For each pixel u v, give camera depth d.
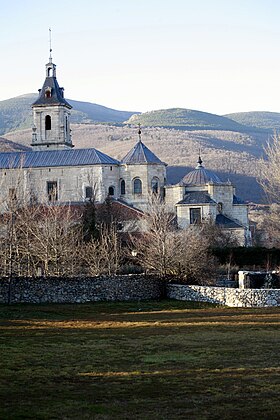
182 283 70.38
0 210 102.75
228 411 24.09
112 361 33.50
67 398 25.73
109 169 126.56
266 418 23.22
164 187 126.94
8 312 53.72
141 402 25.30
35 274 77.62
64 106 141.12
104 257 82.19
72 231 85.50
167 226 83.38
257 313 55.41
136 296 66.75
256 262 97.31
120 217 112.38
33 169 126.75
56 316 52.81
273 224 109.19
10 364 32.22
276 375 30.06
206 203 118.81
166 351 36.50
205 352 36.19
